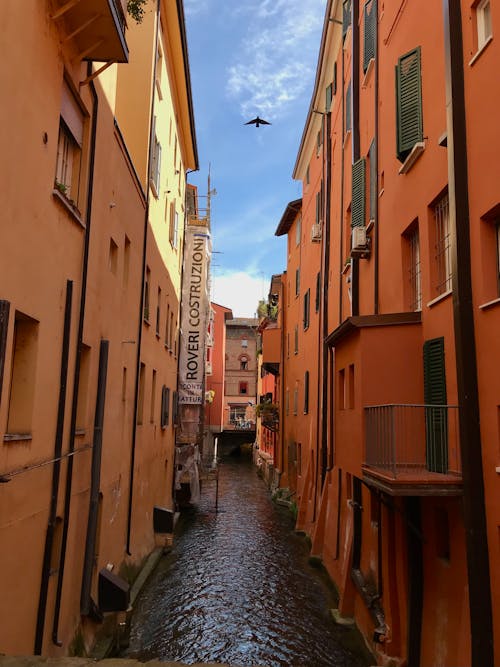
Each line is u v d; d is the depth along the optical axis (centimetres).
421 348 883
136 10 919
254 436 6281
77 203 845
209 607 1311
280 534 2111
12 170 552
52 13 654
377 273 1159
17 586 596
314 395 2109
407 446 831
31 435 630
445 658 718
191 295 2681
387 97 1122
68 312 755
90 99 863
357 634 1109
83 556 901
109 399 1059
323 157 2055
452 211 716
